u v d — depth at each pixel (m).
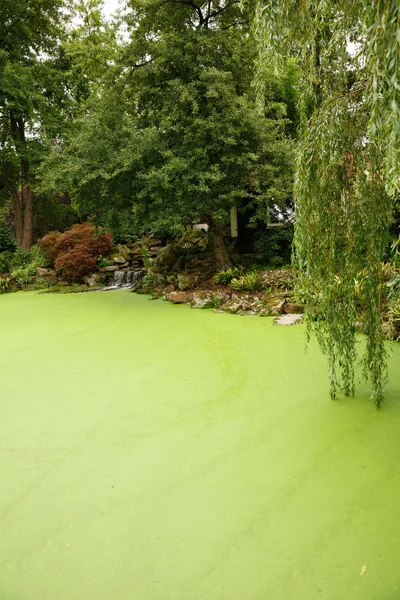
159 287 10.80
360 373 4.29
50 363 5.29
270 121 8.63
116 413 3.77
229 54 8.98
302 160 3.04
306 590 1.81
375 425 3.19
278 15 2.60
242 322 6.94
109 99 9.31
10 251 15.81
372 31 1.98
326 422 3.31
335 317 3.37
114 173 8.43
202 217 9.79
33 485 2.71
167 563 2.01
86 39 10.38
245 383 4.29
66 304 9.85
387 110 1.97
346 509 2.29
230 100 8.32
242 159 8.20
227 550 2.06
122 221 9.23
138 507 2.44
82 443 3.25
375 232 3.10
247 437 3.19
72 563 2.05
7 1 13.61
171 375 4.67
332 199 3.08
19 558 2.10
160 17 8.98
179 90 8.32
